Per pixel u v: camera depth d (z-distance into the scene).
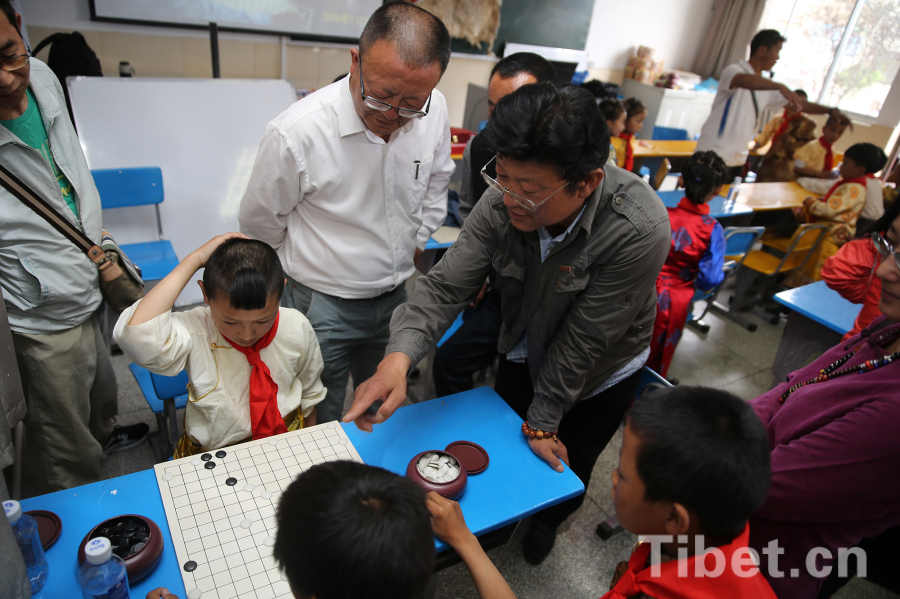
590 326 1.24
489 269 1.40
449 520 0.94
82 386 1.56
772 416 1.19
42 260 1.37
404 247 1.67
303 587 0.65
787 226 4.12
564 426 1.62
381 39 1.19
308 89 4.19
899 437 0.87
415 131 1.53
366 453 1.16
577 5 5.54
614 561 1.87
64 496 0.97
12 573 0.67
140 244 2.63
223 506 0.98
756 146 5.09
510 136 0.94
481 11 4.96
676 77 6.18
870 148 3.66
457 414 1.33
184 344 1.18
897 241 1.17
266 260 1.15
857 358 1.05
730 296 4.04
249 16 3.88
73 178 1.44
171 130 2.79
